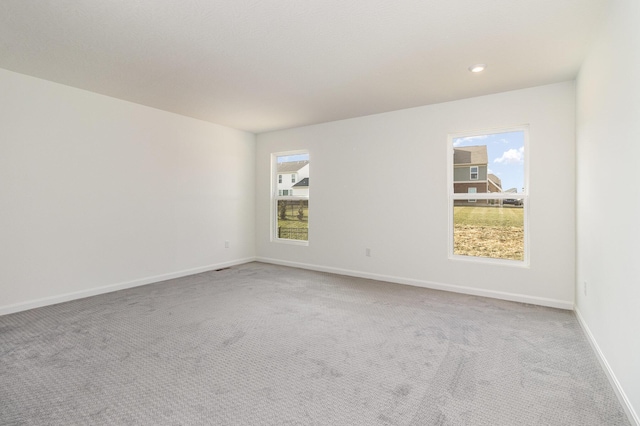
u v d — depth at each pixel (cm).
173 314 304
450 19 214
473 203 385
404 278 424
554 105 329
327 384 189
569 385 188
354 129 465
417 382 191
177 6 200
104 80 326
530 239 343
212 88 347
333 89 348
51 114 330
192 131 472
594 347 229
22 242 313
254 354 226
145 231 416
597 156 228
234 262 545
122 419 157
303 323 284
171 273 447
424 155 407
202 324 280
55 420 156
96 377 194
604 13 205
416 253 415
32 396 175
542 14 208
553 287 331
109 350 229
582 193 280
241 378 195
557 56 268
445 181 394
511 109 351
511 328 273
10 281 305
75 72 306
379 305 334
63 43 248
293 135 533
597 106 228
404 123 421
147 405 168
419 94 363
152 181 423
